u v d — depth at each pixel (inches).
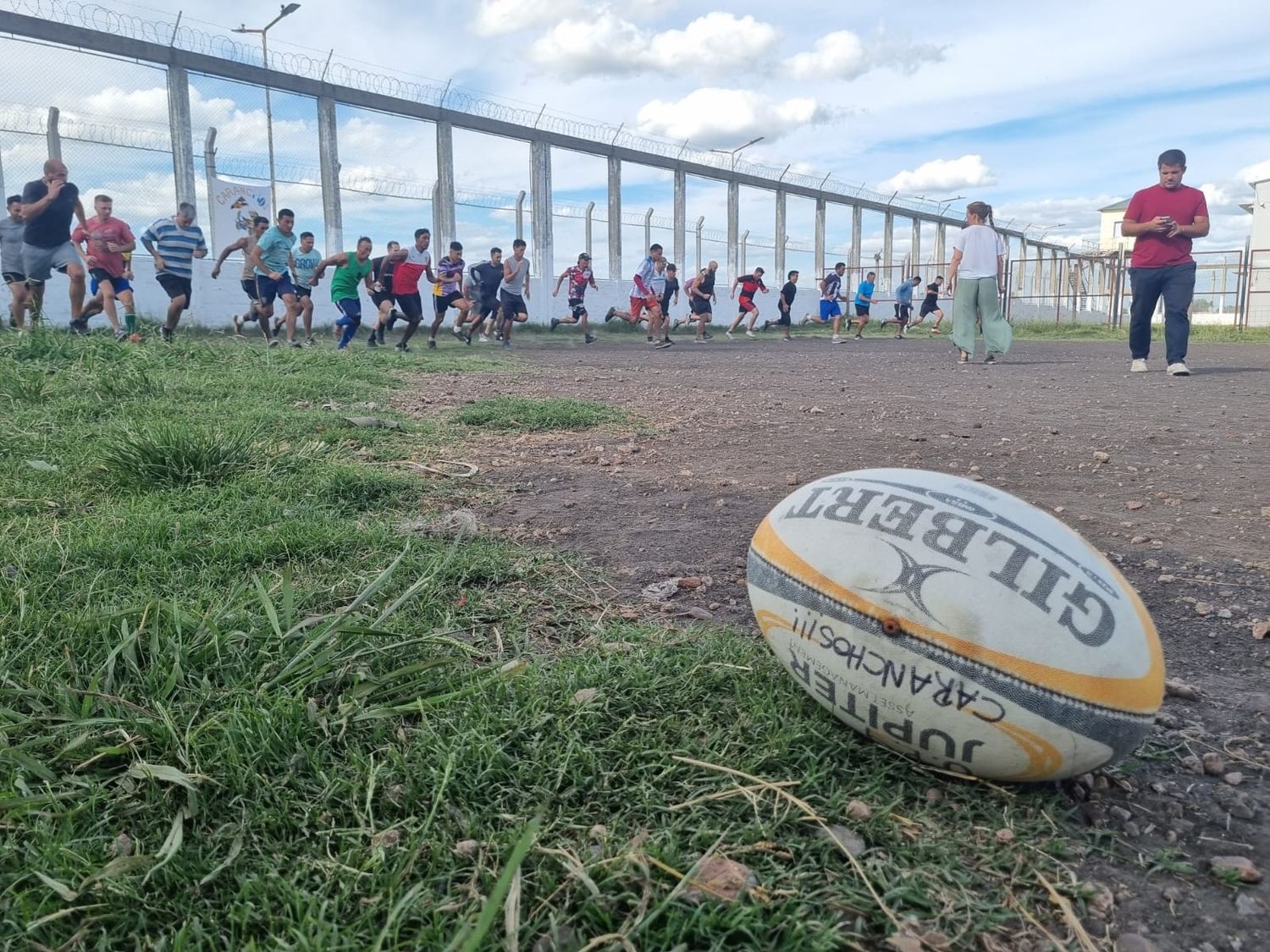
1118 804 80.8
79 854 68.7
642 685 95.2
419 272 557.0
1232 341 970.7
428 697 92.8
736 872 67.4
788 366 541.0
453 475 196.1
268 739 81.4
